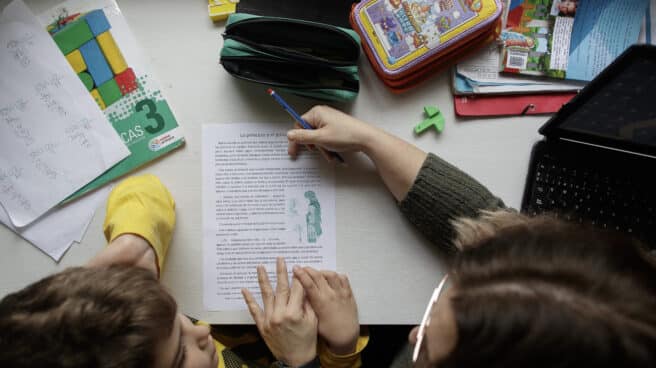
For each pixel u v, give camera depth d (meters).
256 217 0.70
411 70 0.69
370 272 0.70
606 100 0.57
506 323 0.35
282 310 0.67
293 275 0.69
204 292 0.70
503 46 0.71
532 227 0.43
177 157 0.71
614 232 0.42
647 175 0.65
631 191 0.65
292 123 0.71
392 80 0.70
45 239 0.69
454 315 0.39
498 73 0.71
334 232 0.71
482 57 0.71
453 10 0.67
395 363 0.71
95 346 0.45
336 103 0.72
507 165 0.71
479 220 0.56
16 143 0.68
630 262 0.37
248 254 0.70
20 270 0.69
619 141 0.64
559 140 0.69
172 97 0.71
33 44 0.68
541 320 0.34
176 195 0.71
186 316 0.69
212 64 0.71
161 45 0.71
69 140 0.69
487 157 0.72
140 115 0.70
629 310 0.34
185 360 0.57
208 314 0.70
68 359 0.44
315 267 0.70
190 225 0.70
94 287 0.49
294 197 0.71
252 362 0.76
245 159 0.71
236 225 0.70
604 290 0.35
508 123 0.72
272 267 0.70
